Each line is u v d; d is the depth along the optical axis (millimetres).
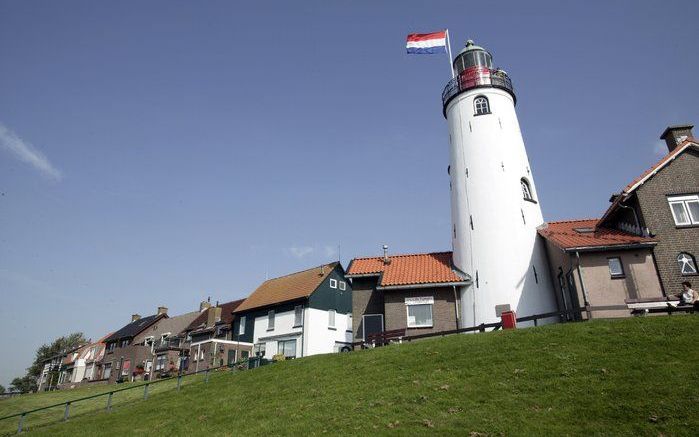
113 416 21484
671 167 26203
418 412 15070
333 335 42625
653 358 15766
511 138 33438
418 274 31688
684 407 12680
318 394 18594
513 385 15836
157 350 52750
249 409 18547
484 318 29141
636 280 24328
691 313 20047
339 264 45688
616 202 26438
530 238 30828
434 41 36625
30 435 20250
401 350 22266
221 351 40719
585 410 13445
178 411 20234
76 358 69438
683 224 25000
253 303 46188
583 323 20266
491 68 36062
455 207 33500
